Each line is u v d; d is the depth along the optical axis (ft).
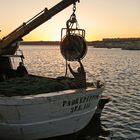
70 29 42.86
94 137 48.73
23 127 38.52
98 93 45.14
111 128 53.78
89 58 375.45
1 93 39.17
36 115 38.24
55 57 380.78
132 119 59.77
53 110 39.14
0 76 46.88
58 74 152.15
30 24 44.21
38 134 40.11
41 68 189.06
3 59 49.98
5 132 39.88
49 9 43.42
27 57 354.13
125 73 169.48
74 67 218.18
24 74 51.62
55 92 40.24
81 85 43.88
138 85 113.70
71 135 44.01
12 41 45.62
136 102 76.84
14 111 37.24
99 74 160.35
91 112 45.83
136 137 49.37
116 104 73.61
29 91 39.65
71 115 41.63
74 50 42.68
